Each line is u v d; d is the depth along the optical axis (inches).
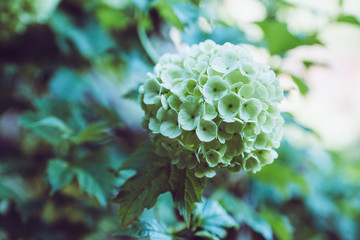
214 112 7.9
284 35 12.9
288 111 12.5
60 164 10.9
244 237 12.4
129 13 14.2
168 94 8.2
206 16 12.3
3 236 12.9
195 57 8.6
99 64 15.6
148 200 8.8
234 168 8.3
